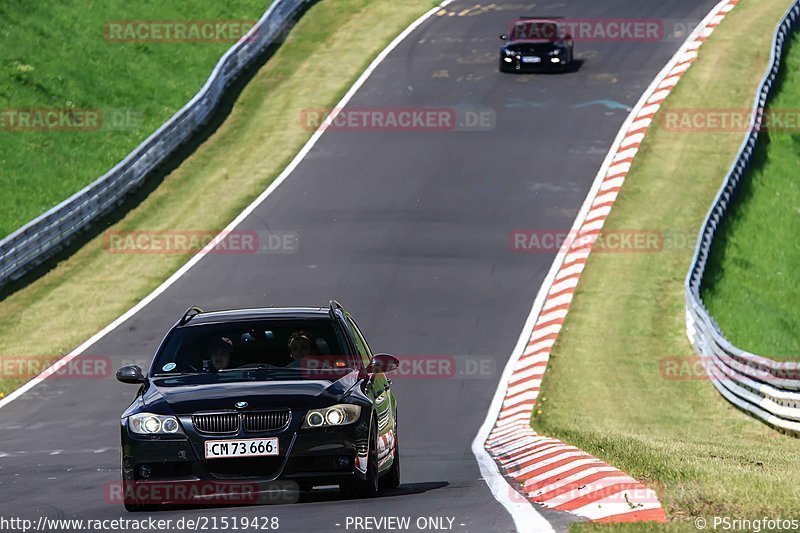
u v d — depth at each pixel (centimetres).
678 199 12050
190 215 11806
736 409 7544
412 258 10494
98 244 11194
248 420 3466
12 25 16312
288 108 14600
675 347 8888
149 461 3456
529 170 12594
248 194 12262
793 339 10269
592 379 8100
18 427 7056
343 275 10138
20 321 9488
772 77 15238
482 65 15612
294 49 16512
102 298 9906
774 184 13125
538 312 9394
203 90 14325
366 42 16550
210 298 9775
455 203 11788
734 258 11294
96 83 15638
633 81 15062
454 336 8825
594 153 13025
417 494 3756
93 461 5828
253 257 10681
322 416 3481
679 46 16238
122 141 14450
